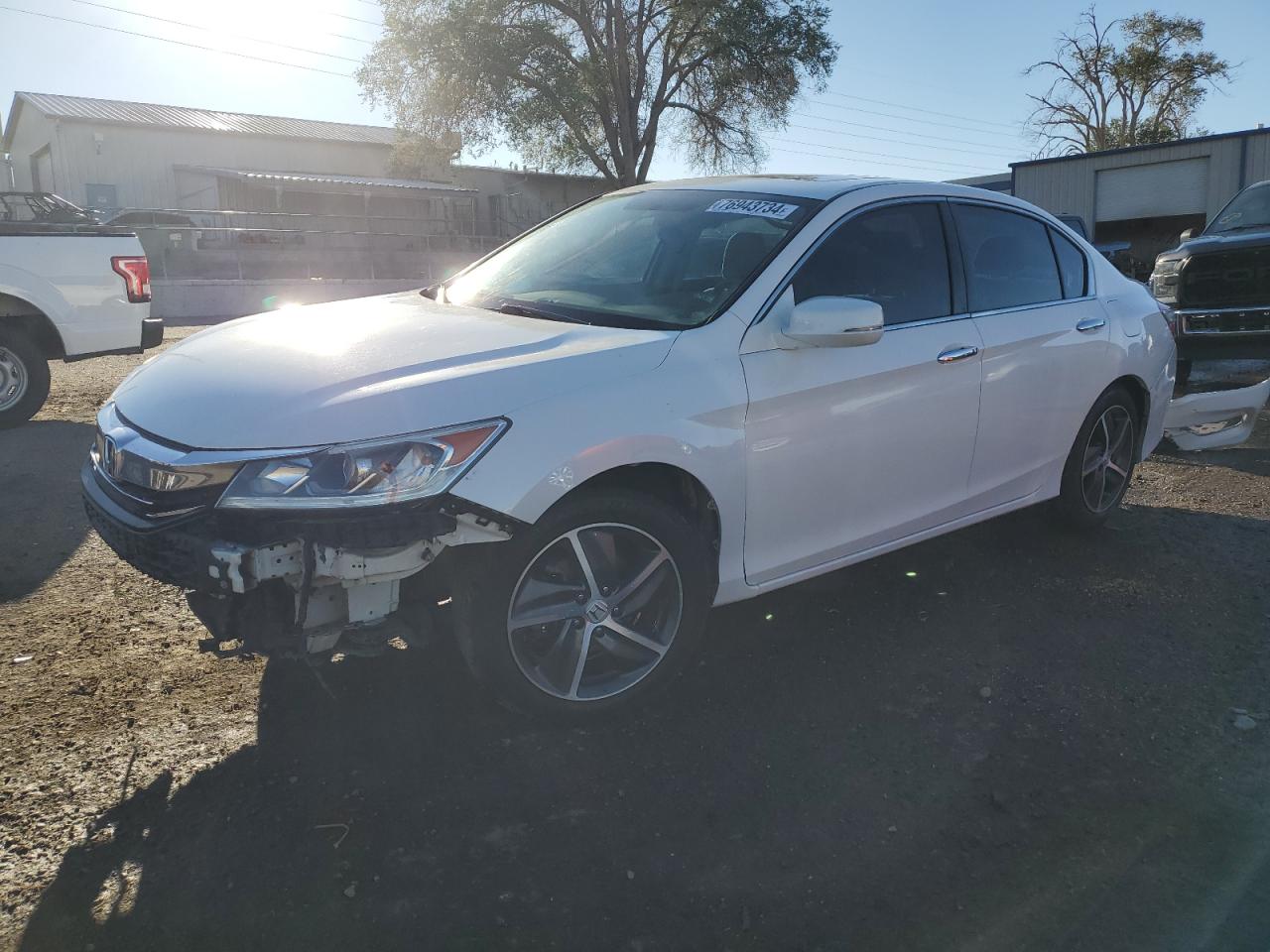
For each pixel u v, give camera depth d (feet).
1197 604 13.53
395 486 8.24
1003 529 16.49
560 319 11.02
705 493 10.18
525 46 103.60
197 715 10.09
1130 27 147.43
